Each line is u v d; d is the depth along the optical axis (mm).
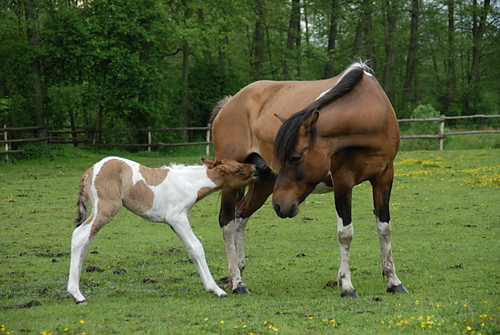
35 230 10062
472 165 17391
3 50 23078
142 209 5832
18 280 6605
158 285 6445
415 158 19719
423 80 47031
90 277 6781
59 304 5477
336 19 34250
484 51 43844
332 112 5516
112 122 30031
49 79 25125
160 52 27203
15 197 13828
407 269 7027
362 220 10727
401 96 43312
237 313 5000
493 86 43781
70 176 17969
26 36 24766
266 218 11336
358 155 5695
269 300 5621
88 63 24469
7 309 5309
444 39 42125
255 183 6754
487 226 9742
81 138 25906
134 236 9641
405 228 9875
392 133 5840
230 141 6855
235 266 6359
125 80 25562
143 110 26047
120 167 5750
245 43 39656
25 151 22172
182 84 30359
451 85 43938
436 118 23094
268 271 7238
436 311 4785
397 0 37062
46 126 24297
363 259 7762
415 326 4387
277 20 35875
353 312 4898
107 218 5590
